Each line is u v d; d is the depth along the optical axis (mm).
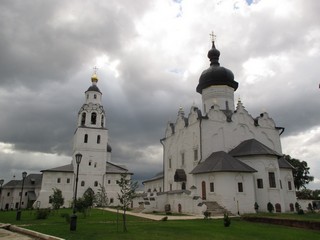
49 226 23297
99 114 84625
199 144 47000
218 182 38781
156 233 19328
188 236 18281
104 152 81562
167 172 57781
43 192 72812
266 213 36438
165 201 44156
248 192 39031
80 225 24266
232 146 47938
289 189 44500
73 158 83250
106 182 79375
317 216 31234
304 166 63406
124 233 19203
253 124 50906
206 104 56375
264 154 41406
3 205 88875
